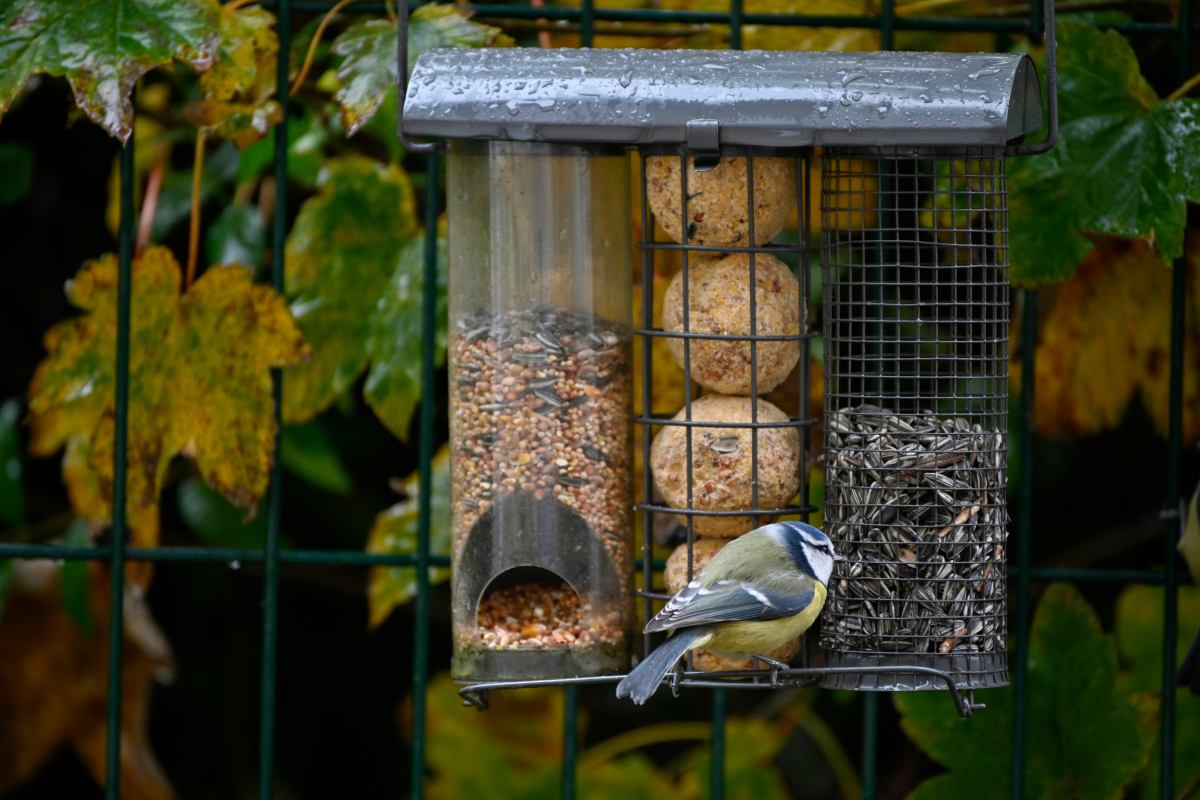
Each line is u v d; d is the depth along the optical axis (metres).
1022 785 6.29
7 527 7.52
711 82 5.27
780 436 5.71
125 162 6.20
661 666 5.21
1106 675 6.52
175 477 7.81
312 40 6.61
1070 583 6.75
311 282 6.93
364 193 6.97
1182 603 7.37
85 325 6.39
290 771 8.85
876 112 5.13
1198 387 6.91
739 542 5.54
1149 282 6.87
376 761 8.91
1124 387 6.97
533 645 5.73
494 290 5.75
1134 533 8.27
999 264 5.78
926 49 7.13
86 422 6.43
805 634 5.90
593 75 5.32
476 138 5.26
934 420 5.74
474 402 5.78
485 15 6.57
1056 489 8.35
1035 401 7.05
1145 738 6.47
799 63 5.38
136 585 6.96
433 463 6.96
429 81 5.34
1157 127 6.04
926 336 7.10
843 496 5.72
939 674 5.33
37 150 8.01
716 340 5.63
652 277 5.86
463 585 5.82
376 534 6.88
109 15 5.91
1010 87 5.17
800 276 5.79
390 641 8.96
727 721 7.79
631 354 5.92
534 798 7.79
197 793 8.79
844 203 7.14
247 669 8.85
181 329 6.30
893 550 5.64
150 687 7.55
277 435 6.32
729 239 5.64
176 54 5.86
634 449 5.96
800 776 8.79
